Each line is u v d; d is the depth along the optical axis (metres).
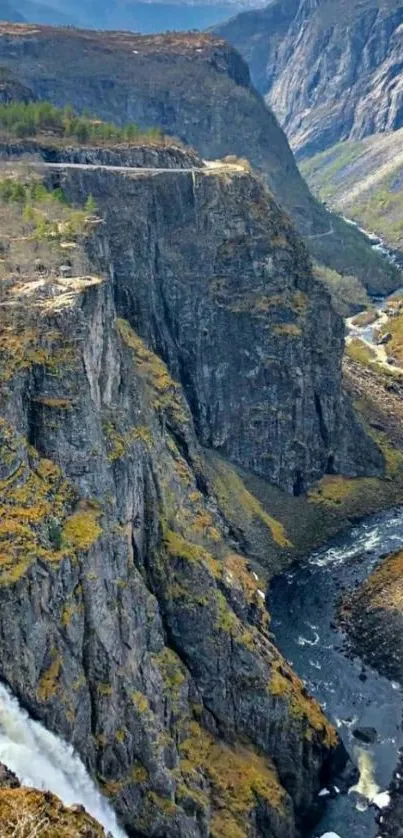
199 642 112.06
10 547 84.06
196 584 115.12
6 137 194.00
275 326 193.38
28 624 82.94
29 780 76.38
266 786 107.56
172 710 102.50
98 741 89.75
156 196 186.62
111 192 181.50
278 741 114.19
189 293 188.62
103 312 117.56
